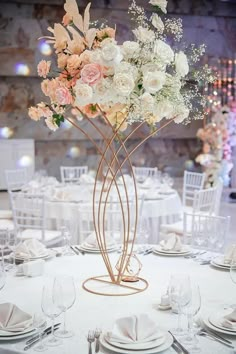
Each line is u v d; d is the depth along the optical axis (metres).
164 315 2.36
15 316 2.16
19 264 3.10
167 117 2.74
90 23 2.60
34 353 1.95
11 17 11.59
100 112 2.74
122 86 2.43
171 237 3.45
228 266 3.06
